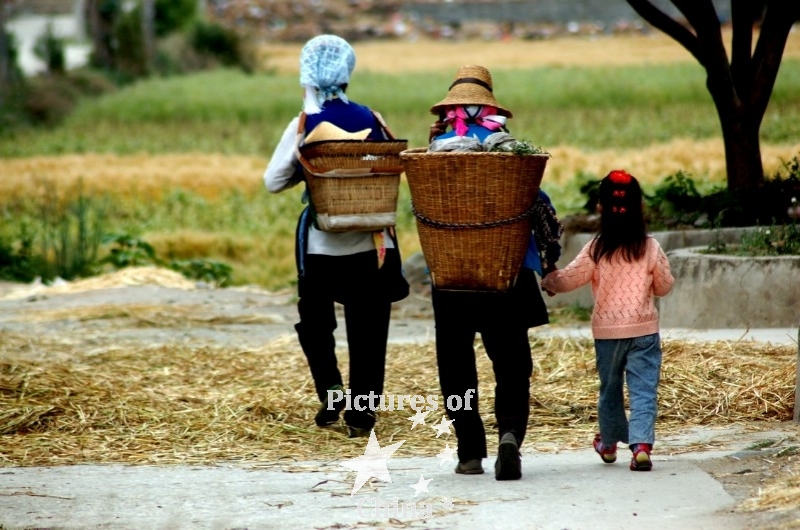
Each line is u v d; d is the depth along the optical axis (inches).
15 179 4510.3
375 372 1160.2
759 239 1674.5
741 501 831.1
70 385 1314.0
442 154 888.9
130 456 1087.0
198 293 2311.8
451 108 976.3
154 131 6619.1
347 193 1111.0
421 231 925.2
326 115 1143.0
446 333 951.0
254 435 1157.7
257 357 1518.2
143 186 4355.3
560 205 3223.4
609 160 4291.3
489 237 901.2
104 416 1218.0
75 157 5374.0
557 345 1433.3
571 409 1205.1
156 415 1223.5
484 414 1198.9
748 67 2017.7
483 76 985.5
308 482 962.7
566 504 845.2
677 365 1288.1
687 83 7165.4
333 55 1146.7
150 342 1690.5
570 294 1956.2
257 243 3284.9
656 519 795.4
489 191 890.1
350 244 1146.0
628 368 960.3
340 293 1154.0
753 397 1181.7
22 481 982.4
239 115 7263.8
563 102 6963.6
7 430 1176.2
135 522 840.9
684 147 4362.7
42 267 2876.5
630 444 940.0
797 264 1558.8
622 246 958.4
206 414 1228.5
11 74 7800.2
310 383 1346.0
